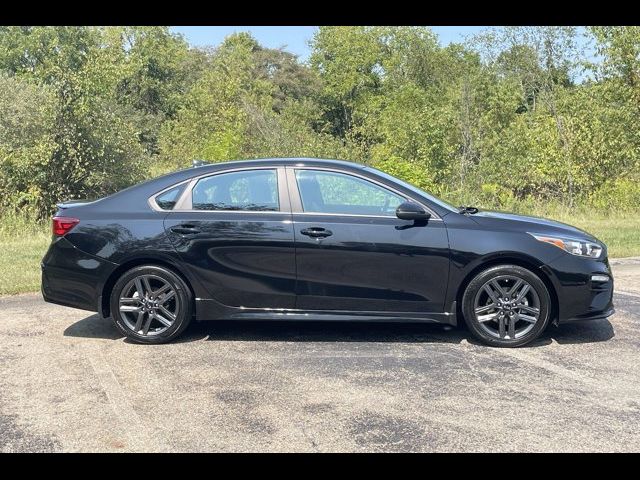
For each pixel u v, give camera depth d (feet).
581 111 56.34
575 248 17.78
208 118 80.84
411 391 14.51
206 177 18.61
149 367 16.24
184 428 12.64
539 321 17.75
